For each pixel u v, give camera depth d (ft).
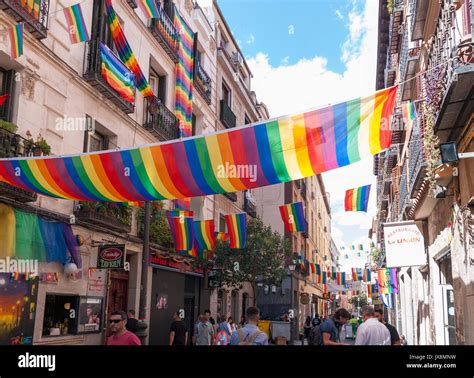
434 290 37.58
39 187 22.31
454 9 21.48
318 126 18.26
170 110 52.75
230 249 55.72
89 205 33.35
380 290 85.61
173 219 43.01
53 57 32.22
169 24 51.98
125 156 20.24
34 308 28.71
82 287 34.58
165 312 48.96
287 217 46.29
